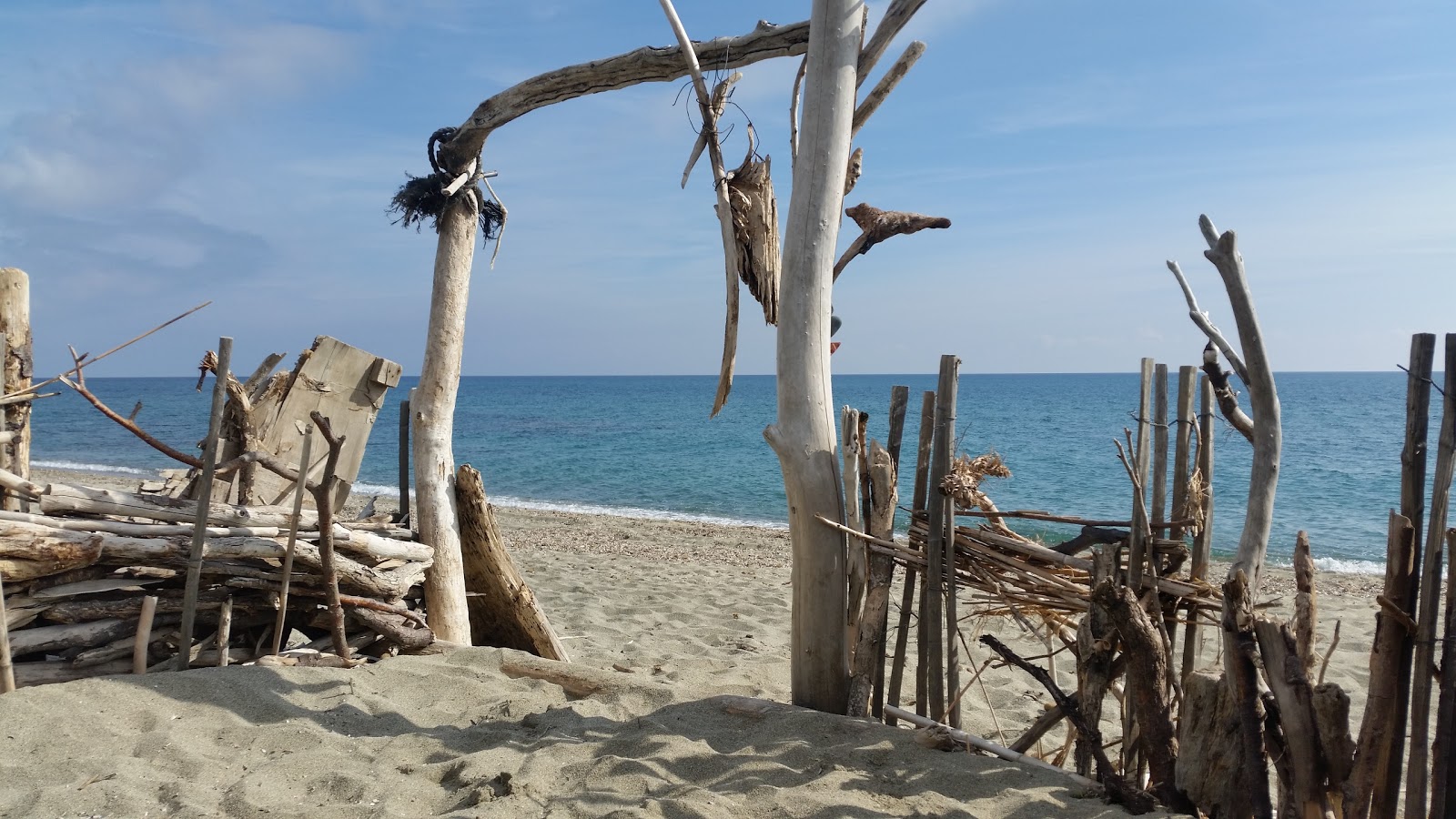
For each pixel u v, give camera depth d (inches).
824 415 144.6
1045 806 113.1
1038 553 133.1
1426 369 94.8
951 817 111.8
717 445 1269.7
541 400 2999.5
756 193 159.3
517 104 190.2
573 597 304.7
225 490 181.9
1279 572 424.5
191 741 131.6
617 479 880.9
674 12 159.0
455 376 204.2
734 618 278.4
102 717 133.2
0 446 145.7
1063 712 126.1
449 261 202.7
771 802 116.1
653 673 203.0
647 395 3437.5
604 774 124.6
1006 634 252.8
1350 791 95.8
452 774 127.6
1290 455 992.2
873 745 130.2
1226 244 102.8
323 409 196.1
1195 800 109.4
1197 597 124.8
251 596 165.3
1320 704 97.2
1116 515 660.1
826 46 141.9
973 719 181.8
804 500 143.6
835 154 142.5
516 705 151.9
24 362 150.8
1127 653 114.0
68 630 144.2
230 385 179.6
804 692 146.9
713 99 160.7
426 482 196.9
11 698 133.0
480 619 207.5
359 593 175.5
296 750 132.1
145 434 148.7
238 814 112.5
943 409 135.0
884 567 144.5
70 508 145.1
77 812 111.3
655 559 410.0
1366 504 673.6
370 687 156.8
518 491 790.5
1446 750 92.5
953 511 136.5
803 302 142.9
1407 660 96.9
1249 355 103.2
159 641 156.3
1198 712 110.0
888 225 152.6
